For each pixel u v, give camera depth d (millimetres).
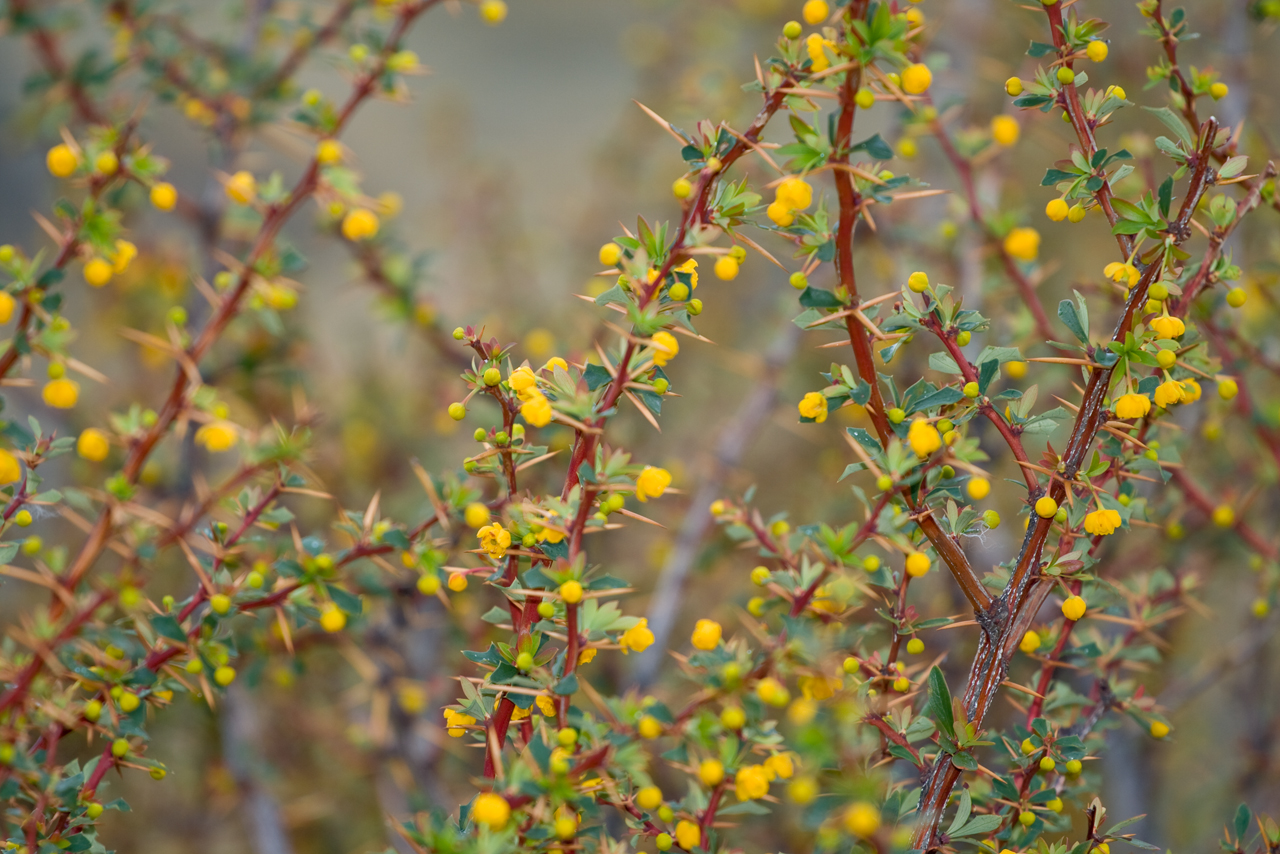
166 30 1594
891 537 1262
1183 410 1460
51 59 1514
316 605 1332
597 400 1282
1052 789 1302
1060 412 1287
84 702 1334
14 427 1328
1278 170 1332
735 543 1671
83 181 1342
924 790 1288
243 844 1920
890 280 1849
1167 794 1825
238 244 1785
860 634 1291
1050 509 1278
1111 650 1359
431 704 1725
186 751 1742
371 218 1417
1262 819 1320
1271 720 1687
